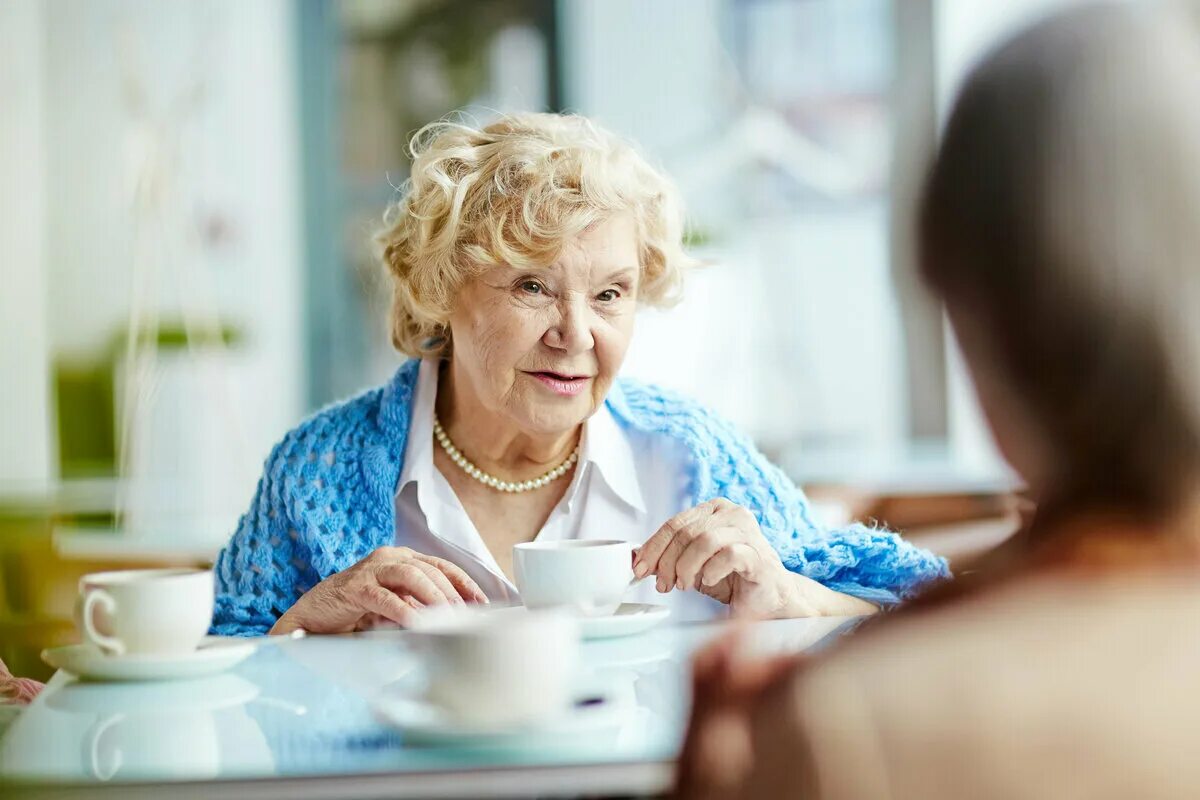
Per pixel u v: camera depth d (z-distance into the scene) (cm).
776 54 456
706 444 157
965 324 41
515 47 474
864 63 450
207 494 388
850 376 450
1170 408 39
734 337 443
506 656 76
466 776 71
